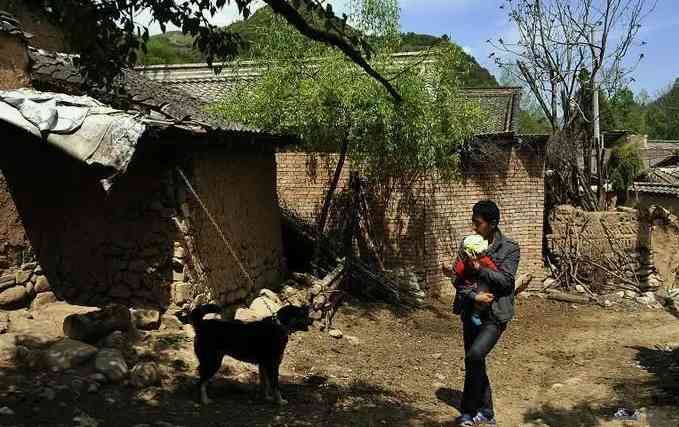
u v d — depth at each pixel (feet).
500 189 46.73
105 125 19.69
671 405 22.20
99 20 18.31
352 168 44.09
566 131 52.37
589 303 45.32
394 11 34.17
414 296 41.60
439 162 39.11
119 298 24.66
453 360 28.91
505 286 18.15
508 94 57.26
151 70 58.03
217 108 36.73
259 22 35.53
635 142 63.00
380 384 23.12
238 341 18.04
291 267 41.96
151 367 18.52
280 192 46.73
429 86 35.65
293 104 33.94
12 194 22.80
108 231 24.72
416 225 44.11
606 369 28.43
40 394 15.97
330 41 18.63
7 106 20.15
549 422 20.52
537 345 33.50
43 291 23.90
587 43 52.54
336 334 29.66
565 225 49.39
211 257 26.66
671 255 48.26
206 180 26.37
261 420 17.16
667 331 37.42
